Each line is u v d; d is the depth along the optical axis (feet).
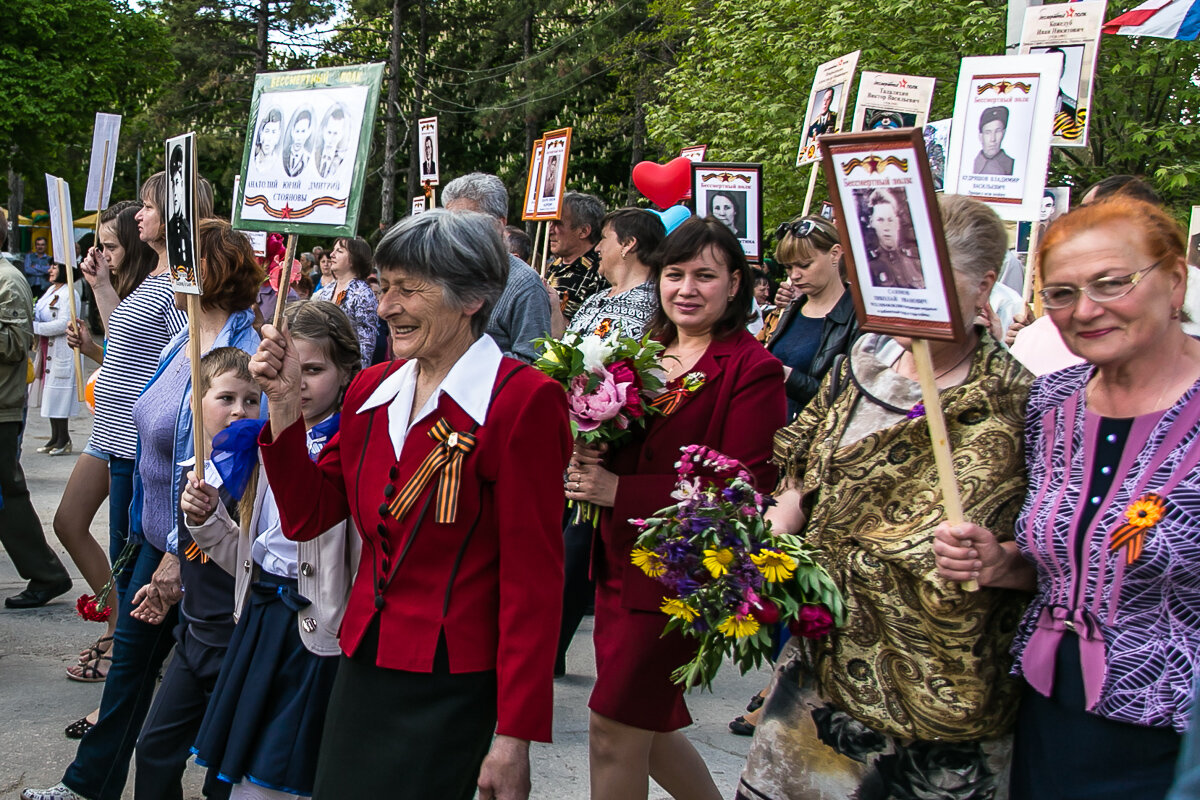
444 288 7.89
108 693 12.18
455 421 7.90
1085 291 6.86
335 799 7.95
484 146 127.75
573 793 13.52
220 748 9.59
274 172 9.29
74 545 17.30
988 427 7.64
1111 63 46.32
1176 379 6.99
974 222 7.84
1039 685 7.20
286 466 8.48
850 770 8.19
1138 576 6.72
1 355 19.31
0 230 20.52
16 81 90.53
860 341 8.46
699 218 10.96
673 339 11.55
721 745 15.12
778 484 9.61
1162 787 6.71
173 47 119.34
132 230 15.88
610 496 10.55
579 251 21.42
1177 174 42.37
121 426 15.29
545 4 112.27
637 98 97.14
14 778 13.43
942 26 47.16
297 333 10.66
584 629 20.54
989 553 7.29
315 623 9.44
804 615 7.89
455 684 7.80
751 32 57.77
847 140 7.20
